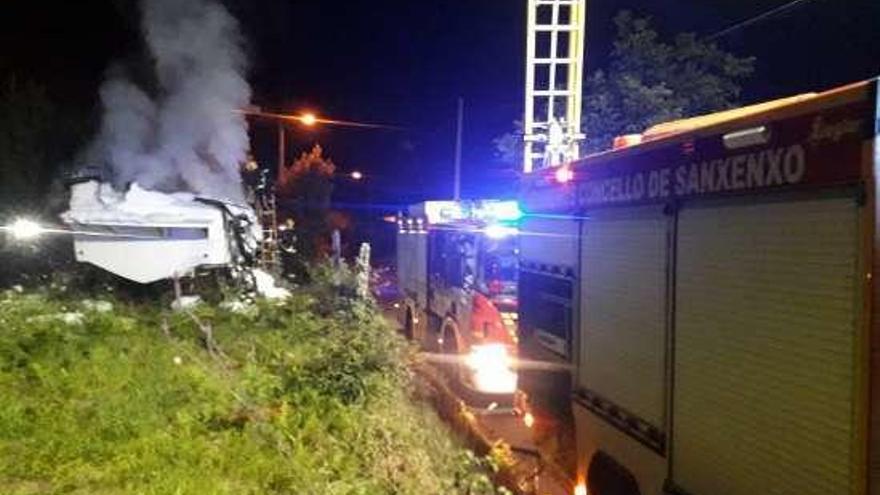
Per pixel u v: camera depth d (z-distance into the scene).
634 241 5.57
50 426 8.60
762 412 4.14
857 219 3.54
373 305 13.64
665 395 5.11
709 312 4.62
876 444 3.46
